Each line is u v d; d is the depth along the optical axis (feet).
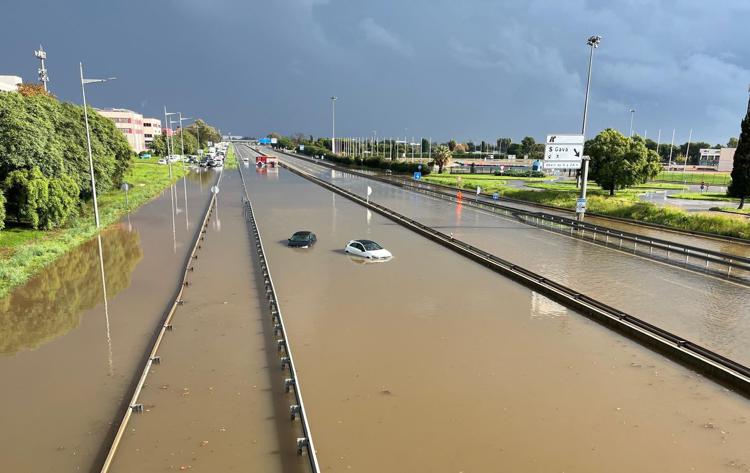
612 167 193.36
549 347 55.36
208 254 100.32
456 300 71.72
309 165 448.65
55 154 122.62
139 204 174.40
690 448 37.14
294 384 43.55
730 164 451.94
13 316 64.75
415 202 193.47
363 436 38.27
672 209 140.46
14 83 368.48
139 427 39.37
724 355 52.13
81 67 122.01
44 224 118.73
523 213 149.79
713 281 80.59
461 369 49.70
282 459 35.55
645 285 78.07
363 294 74.08
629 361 52.01
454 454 36.14
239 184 262.67
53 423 40.24
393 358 52.11
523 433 38.83
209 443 37.37
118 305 68.90
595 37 135.13
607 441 37.91
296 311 66.28
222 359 51.78
